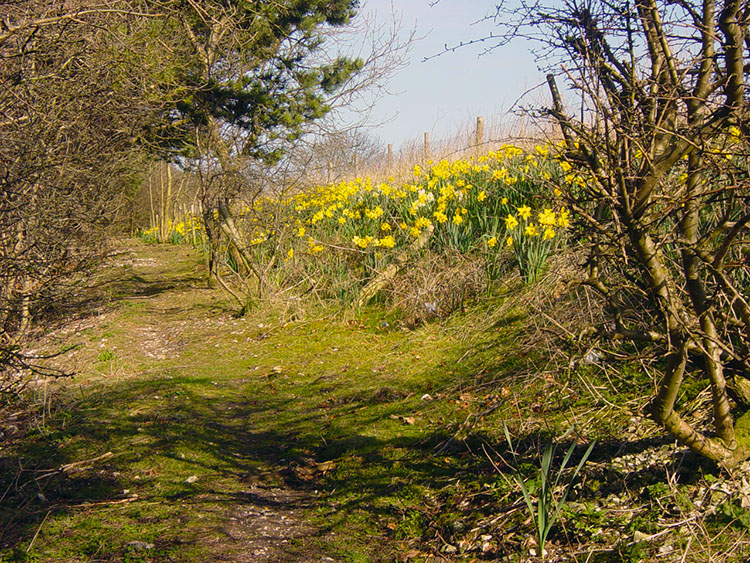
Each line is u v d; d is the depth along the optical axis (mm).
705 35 2730
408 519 3797
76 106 7559
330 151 12828
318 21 12078
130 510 4156
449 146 14672
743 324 3115
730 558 2732
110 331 9758
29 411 6309
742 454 3201
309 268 10359
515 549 3240
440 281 8289
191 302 11953
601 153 2809
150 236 27781
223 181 11023
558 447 4180
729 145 2932
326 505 4152
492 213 9336
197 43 11422
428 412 5441
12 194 5262
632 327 4758
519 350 6062
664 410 3008
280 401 6527
